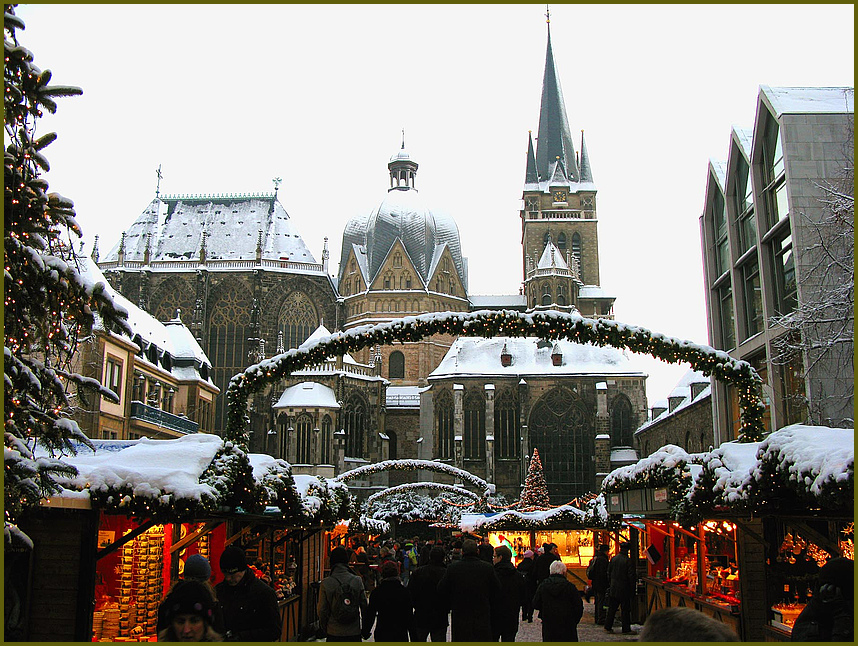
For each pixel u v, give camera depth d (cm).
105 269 11262
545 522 3903
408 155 12862
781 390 4497
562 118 13775
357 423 10519
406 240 12256
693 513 1923
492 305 12950
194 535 1870
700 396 7231
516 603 1714
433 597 1783
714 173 5703
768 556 1906
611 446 10150
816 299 3975
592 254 13175
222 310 11150
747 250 5128
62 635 1527
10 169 1188
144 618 1772
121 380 6191
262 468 1950
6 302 1229
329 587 1559
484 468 10175
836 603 1083
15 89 1205
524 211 13725
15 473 1095
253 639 1162
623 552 2784
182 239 12238
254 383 2428
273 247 12038
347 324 12050
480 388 10369
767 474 1534
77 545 1555
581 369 10412
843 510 1703
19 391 1191
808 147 4250
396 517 8038
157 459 1630
